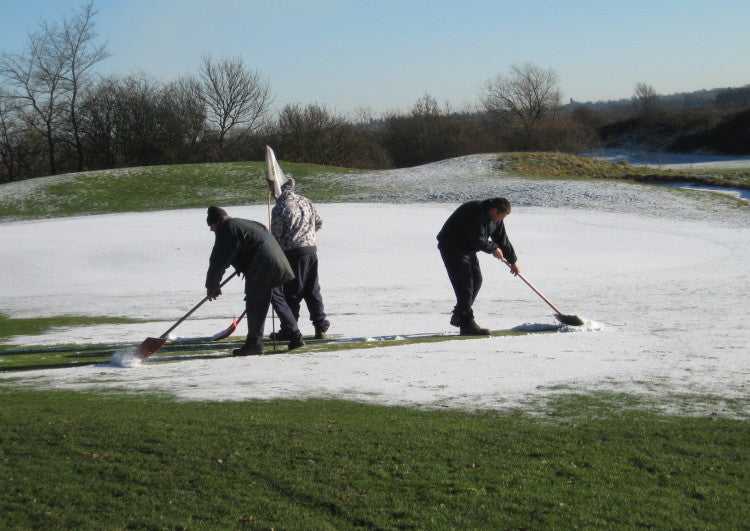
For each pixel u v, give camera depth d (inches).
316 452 161.2
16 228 1066.1
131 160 2337.6
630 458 156.0
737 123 2795.3
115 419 185.3
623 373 236.8
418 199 1272.1
